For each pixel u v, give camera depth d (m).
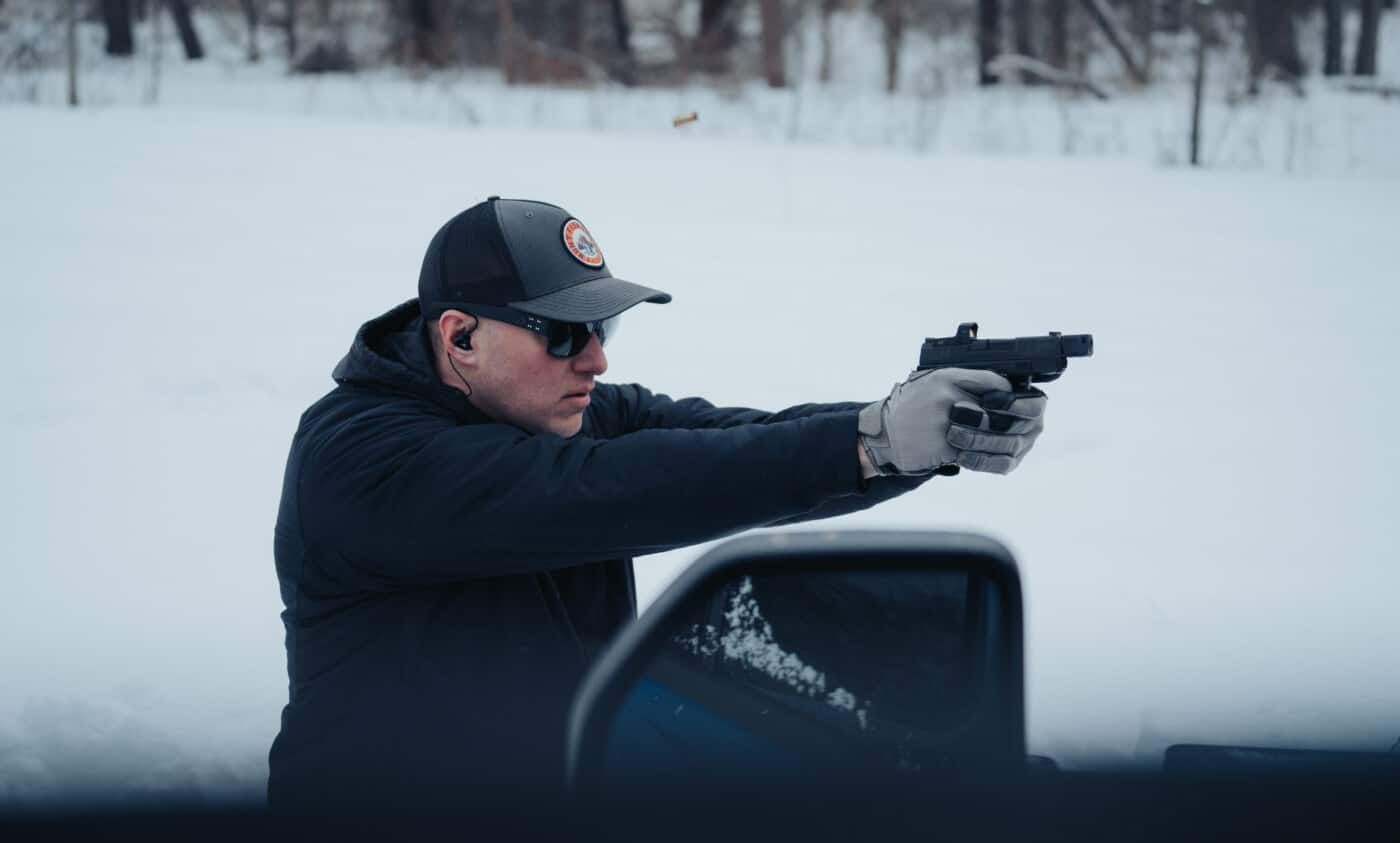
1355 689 3.44
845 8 37.06
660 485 1.71
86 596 4.39
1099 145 21.44
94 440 6.21
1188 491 5.67
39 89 22.84
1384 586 4.49
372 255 11.12
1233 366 8.08
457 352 2.00
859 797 1.47
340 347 8.09
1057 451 6.27
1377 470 6.00
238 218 12.48
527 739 1.91
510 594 1.94
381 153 17.53
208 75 29.53
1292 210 15.56
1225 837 1.47
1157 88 29.42
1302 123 24.45
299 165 16.03
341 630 1.91
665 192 15.22
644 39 37.53
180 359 7.62
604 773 1.43
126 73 28.20
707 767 1.51
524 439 1.84
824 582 1.51
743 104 25.75
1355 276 11.41
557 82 29.41
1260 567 4.68
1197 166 20.02
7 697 3.51
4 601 4.34
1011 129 23.94
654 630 1.41
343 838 1.88
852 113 25.30
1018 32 33.31
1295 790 1.53
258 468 5.91
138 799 2.78
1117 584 4.51
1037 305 9.88
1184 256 12.32
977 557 1.44
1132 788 1.49
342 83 28.69
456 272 1.99
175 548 4.93
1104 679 3.56
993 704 1.47
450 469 1.78
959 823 1.46
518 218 2.01
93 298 9.06
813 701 1.53
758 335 8.56
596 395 2.45
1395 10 41.16
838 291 10.10
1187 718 3.22
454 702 1.90
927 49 34.53
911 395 1.67
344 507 1.83
